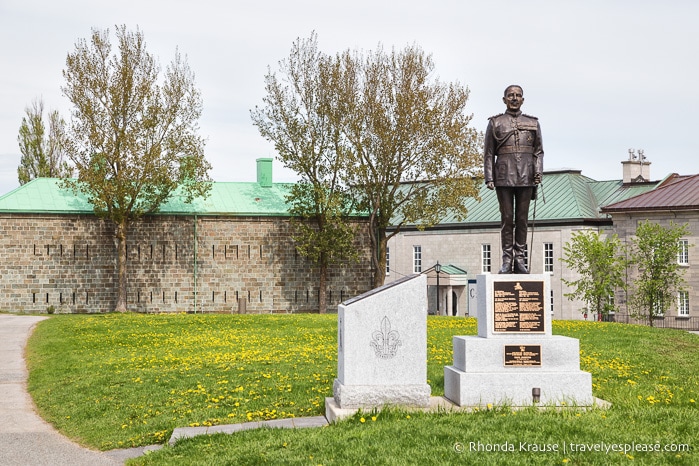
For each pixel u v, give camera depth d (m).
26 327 39.25
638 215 63.44
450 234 71.88
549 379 14.01
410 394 13.76
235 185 60.56
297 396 17.17
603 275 58.34
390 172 54.62
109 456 13.64
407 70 53.12
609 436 11.40
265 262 56.66
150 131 51.78
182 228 55.25
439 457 10.53
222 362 23.67
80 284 53.16
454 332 32.59
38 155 75.94
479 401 13.95
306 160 55.19
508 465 10.19
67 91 50.75
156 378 20.83
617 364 21.80
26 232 52.56
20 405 19.41
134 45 51.94
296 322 39.12
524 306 14.38
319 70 55.06
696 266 60.72
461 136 53.06
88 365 24.22
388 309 13.84
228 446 12.32
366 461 10.57
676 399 14.88
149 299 54.50
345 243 55.25
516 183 15.20
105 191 50.34
